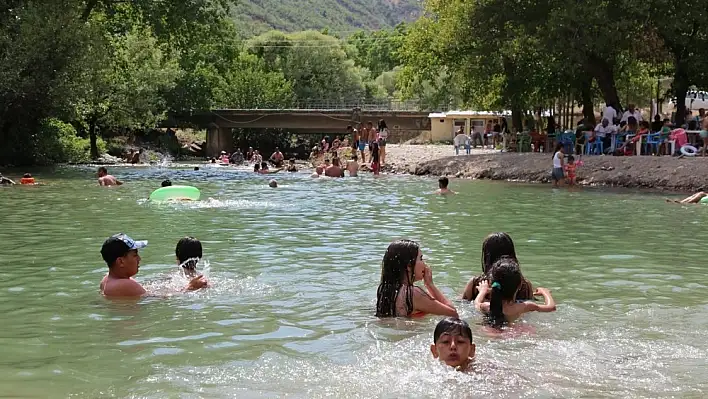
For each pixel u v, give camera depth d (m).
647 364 5.21
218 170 33.56
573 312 6.69
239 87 75.19
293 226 12.42
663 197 18.34
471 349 5.21
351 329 6.11
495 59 30.52
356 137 37.19
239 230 11.85
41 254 9.45
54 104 29.05
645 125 26.62
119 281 7.23
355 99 81.88
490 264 7.50
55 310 6.66
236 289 7.54
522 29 28.66
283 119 59.69
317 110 59.16
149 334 5.91
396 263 6.68
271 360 5.25
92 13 37.06
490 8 29.23
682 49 28.02
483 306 6.72
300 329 6.10
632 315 6.60
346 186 22.61
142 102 46.50
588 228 12.43
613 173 22.55
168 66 48.81
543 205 16.34
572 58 27.06
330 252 9.80
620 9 26.41
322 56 93.88
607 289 7.71
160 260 9.09
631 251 10.08
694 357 5.38
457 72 37.06
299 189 21.31
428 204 16.55
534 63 32.03
